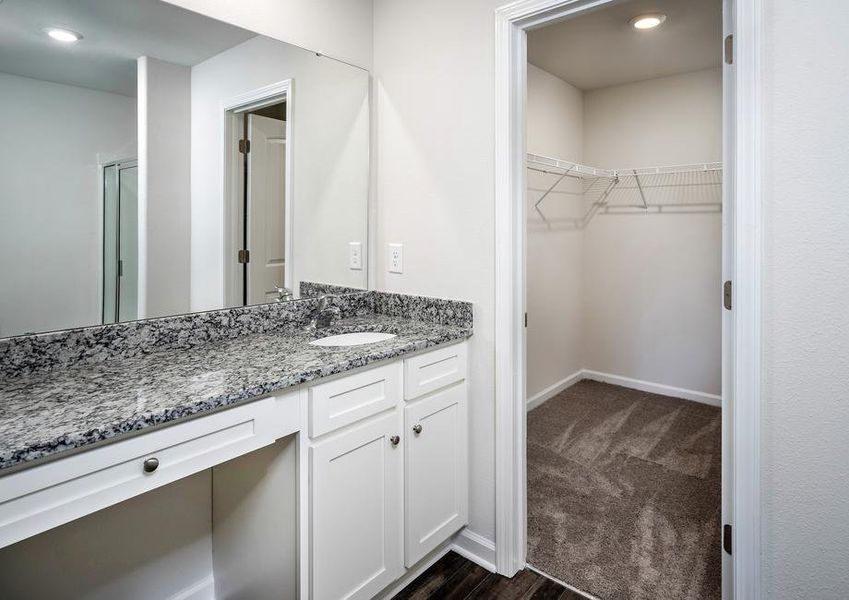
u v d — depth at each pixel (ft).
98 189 4.63
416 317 6.64
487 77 5.80
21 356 4.18
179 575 5.22
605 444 9.55
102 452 3.20
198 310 5.38
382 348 5.07
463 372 6.09
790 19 4.00
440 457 5.82
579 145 12.98
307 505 4.44
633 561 6.11
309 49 6.27
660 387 12.46
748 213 4.22
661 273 12.25
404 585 5.74
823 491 4.06
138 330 4.87
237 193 5.69
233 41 5.56
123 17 4.76
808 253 4.01
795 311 4.09
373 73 7.02
